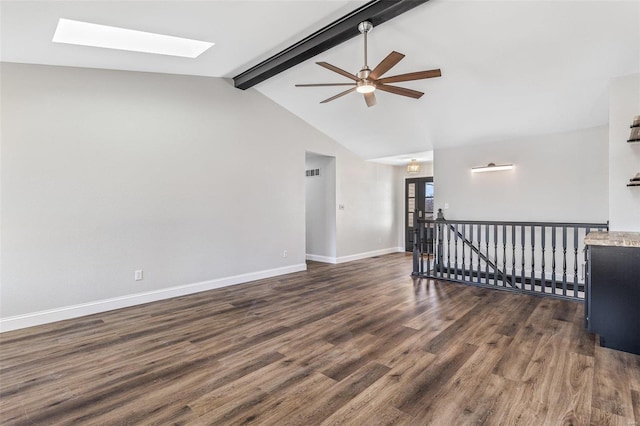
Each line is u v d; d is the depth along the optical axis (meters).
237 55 3.91
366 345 2.83
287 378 2.30
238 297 4.34
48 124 3.43
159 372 2.40
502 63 3.70
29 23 2.50
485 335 3.02
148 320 3.49
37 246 3.38
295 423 1.83
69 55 3.24
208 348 2.80
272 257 5.59
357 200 7.52
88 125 3.68
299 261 6.08
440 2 2.90
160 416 1.90
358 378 2.29
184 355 2.67
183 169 4.45
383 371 2.38
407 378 2.28
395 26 3.28
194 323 3.39
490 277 5.89
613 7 2.73
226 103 4.91
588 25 2.97
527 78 3.92
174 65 3.96
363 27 3.08
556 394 2.07
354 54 3.88
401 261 7.23
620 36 3.03
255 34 3.35
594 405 1.95
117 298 3.89
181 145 4.43
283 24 3.19
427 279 5.38
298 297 4.33
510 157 5.70
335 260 6.98
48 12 2.39
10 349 2.80
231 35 3.30
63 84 3.52
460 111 4.88
